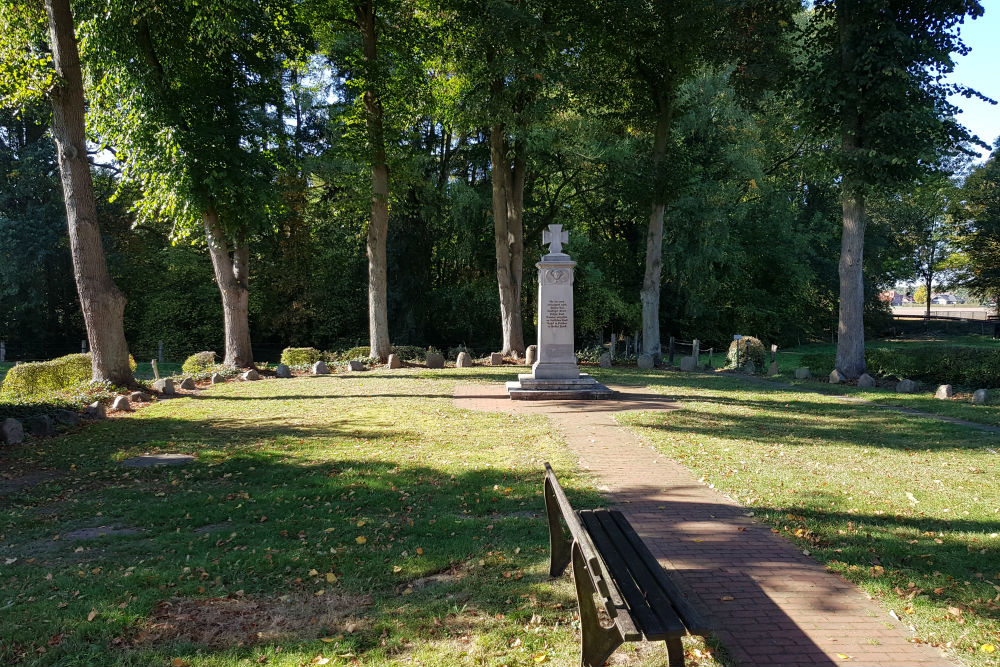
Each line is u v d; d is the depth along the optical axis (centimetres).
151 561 586
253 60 2108
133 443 1131
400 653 425
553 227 1788
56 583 535
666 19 2152
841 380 2014
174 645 436
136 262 3744
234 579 542
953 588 529
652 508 743
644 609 375
